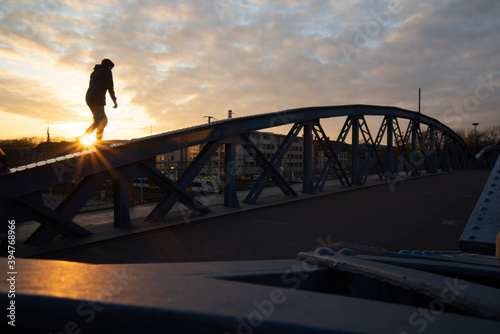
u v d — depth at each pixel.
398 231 7.79
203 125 9.12
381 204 12.23
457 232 7.72
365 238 7.11
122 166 7.28
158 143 7.93
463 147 46.03
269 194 15.73
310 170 14.84
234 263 1.08
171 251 6.03
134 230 7.25
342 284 1.12
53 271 0.72
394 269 1.02
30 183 5.62
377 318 0.49
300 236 7.23
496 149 62.78
